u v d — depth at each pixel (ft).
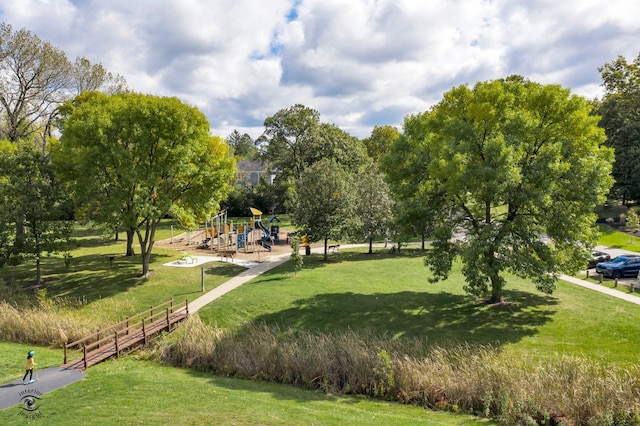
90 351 58.34
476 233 69.10
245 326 64.85
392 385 44.91
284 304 74.23
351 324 65.26
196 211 107.55
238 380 48.75
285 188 200.75
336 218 116.57
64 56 135.95
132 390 41.24
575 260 70.44
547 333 60.03
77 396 39.58
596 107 186.70
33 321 63.36
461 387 42.88
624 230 153.07
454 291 84.17
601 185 66.90
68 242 92.02
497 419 38.70
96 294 84.89
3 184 85.10
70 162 91.20
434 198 77.05
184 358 55.11
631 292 81.87
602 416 36.29
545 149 64.95
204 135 100.53
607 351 53.26
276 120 202.49
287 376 49.34
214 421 33.04
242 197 241.76
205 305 75.82
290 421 33.73
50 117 140.77
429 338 59.21
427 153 82.79
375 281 91.97
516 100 73.15
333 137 195.83
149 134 88.74
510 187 64.03
